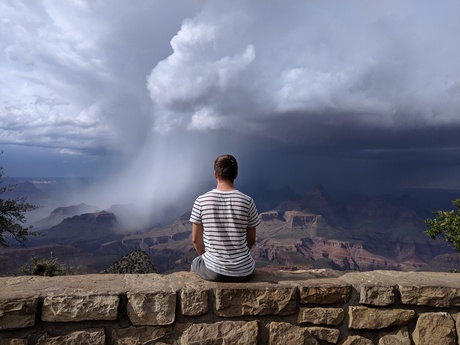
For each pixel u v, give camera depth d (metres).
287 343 3.23
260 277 3.58
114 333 2.99
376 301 3.38
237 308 3.18
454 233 8.68
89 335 2.93
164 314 3.06
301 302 3.30
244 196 3.46
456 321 3.47
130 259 17.81
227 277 3.33
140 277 3.45
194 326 3.11
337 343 3.32
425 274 3.88
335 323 3.33
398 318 3.41
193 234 3.51
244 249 3.43
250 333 3.16
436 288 3.47
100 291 3.02
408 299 3.43
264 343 3.22
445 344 3.44
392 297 3.42
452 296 3.48
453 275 3.91
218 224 3.38
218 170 3.54
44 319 2.88
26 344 2.83
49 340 2.87
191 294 3.12
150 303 3.05
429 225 9.11
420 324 3.44
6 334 2.83
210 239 3.39
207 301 3.15
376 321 3.38
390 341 3.39
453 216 8.70
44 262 14.02
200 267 3.42
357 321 3.35
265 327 3.23
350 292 3.40
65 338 2.89
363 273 3.79
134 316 3.02
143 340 3.03
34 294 2.92
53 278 3.35
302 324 3.29
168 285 3.24
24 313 2.84
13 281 3.24
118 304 2.98
